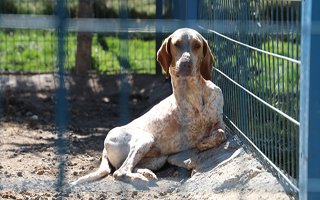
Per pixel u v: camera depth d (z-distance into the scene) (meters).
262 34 6.13
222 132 6.94
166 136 7.11
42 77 12.40
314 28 4.35
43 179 6.49
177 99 7.04
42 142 8.61
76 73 12.78
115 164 7.05
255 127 6.43
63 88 3.82
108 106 11.34
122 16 3.58
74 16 13.42
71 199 6.00
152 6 14.12
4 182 6.28
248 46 6.48
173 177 6.88
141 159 7.09
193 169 6.79
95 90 12.13
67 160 7.51
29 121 9.94
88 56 12.91
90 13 12.92
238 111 7.16
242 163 6.27
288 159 5.31
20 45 14.57
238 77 7.10
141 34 12.42
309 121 4.45
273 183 5.58
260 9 6.20
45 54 13.55
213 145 6.95
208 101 7.05
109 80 12.45
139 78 12.23
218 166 6.49
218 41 8.15
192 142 7.13
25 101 11.01
